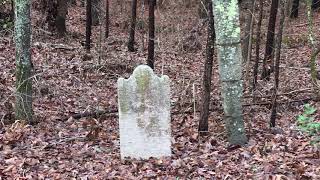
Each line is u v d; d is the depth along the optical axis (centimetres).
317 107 1145
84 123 1030
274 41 1484
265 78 1464
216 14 831
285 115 1122
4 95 1137
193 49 1942
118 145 902
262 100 1253
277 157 775
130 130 823
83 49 1734
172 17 2305
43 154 824
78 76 1407
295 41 2219
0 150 848
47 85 1259
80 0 3133
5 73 1301
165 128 827
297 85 1416
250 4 1634
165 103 824
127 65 1574
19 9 959
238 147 855
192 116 1110
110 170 758
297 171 702
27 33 976
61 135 945
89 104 1208
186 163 778
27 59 988
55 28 1958
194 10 2355
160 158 823
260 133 961
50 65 1453
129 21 2545
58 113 1118
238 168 742
